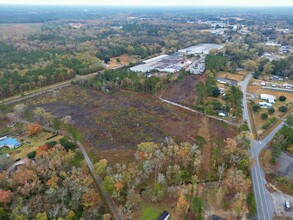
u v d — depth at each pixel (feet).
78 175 198.90
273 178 218.18
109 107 358.84
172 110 350.84
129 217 173.99
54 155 218.38
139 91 418.31
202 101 366.22
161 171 219.00
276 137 261.44
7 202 177.78
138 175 205.05
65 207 174.19
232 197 197.88
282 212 185.57
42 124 303.89
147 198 196.03
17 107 322.55
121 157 243.19
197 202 189.37
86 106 362.12
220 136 284.00
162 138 278.26
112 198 194.80
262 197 199.11
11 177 196.95
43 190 190.70
